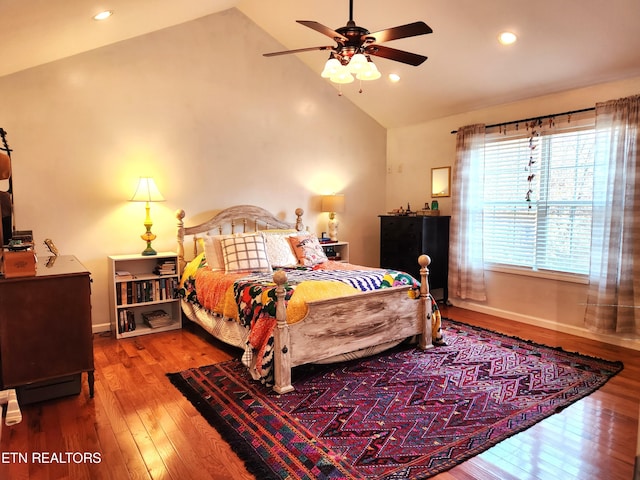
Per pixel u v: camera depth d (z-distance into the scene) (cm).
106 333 430
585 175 412
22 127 383
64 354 274
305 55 533
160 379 317
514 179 472
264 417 259
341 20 436
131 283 421
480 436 238
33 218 393
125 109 431
